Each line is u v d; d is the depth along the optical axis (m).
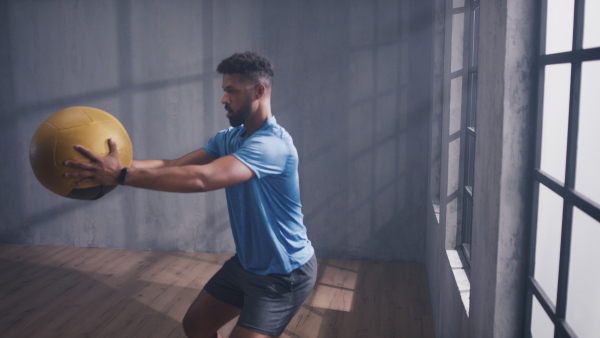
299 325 3.57
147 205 5.13
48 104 5.12
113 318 3.63
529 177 1.49
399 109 4.70
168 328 3.49
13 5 5.02
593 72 1.50
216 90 4.89
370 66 4.68
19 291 4.11
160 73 4.93
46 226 5.29
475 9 2.99
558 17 1.57
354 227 4.90
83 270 4.61
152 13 4.86
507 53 1.47
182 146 5.01
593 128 1.52
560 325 1.27
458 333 2.31
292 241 2.08
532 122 1.48
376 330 3.51
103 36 4.96
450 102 3.12
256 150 1.85
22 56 5.08
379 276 4.51
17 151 5.22
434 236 3.78
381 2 4.59
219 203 5.04
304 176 4.88
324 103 4.77
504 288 1.54
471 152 2.99
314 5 4.67
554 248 1.63
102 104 5.05
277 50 4.76
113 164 1.53
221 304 2.22
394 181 4.79
